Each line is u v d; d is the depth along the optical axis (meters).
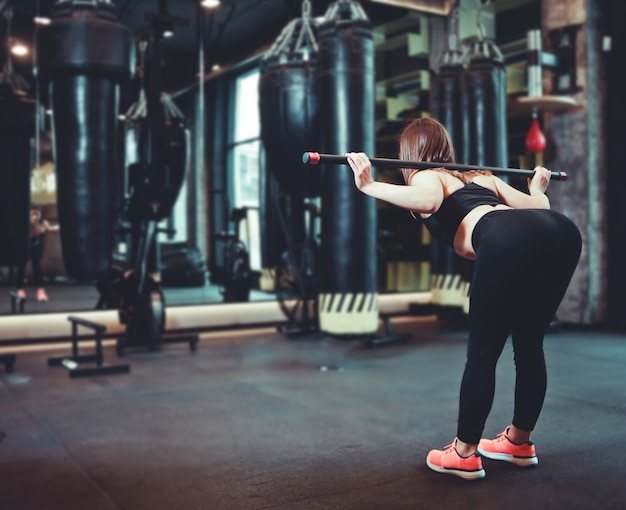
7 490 2.11
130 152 6.06
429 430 2.74
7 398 3.50
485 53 5.70
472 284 2.02
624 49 6.00
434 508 1.87
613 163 6.10
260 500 1.97
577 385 3.55
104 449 2.56
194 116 7.52
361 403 3.28
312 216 6.04
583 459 2.29
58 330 5.41
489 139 5.63
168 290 7.79
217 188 7.87
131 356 4.84
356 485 2.09
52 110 4.35
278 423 2.92
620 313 6.04
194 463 2.36
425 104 7.38
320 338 5.68
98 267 4.39
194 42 7.22
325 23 4.66
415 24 7.50
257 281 7.57
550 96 5.78
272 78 5.03
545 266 1.94
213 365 4.46
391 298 6.92
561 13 6.22
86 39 4.13
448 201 2.11
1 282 6.49
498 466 2.23
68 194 4.29
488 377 2.02
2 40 6.00
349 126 4.57
